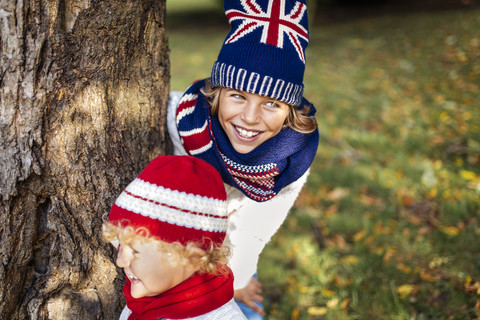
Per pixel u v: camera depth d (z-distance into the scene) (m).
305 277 2.95
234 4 1.61
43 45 1.42
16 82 1.40
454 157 4.10
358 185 3.90
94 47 1.52
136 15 1.61
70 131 1.51
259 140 1.65
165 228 1.27
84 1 1.47
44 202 1.54
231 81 1.53
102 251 1.64
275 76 1.50
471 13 9.48
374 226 3.34
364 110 5.38
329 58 7.60
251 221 1.90
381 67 6.90
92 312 1.65
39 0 1.38
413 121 4.89
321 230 3.42
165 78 1.86
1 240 1.46
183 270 1.33
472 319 2.40
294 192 1.92
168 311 1.37
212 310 1.39
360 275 2.86
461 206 3.34
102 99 1.57
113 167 1.63
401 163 4.11
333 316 2.58
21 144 1.44
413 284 2.71
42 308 1.57
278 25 1.54
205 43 9.44
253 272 2.01
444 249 2.97
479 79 5.85
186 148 1.77
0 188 1.44
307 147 1.80
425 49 7.49
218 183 1.37
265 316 2.69
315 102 5.69
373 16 10.99
